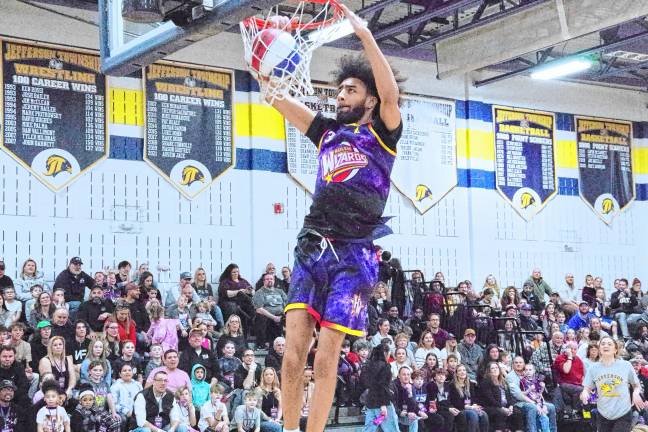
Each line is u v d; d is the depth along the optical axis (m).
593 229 23.98
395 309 17.98
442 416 15.36
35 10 17.39
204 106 19.12
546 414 16.41
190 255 18.62
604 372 12.55
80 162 17.61
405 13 20.66
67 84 17.62
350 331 3.98
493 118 22.78
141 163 18.30
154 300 15.28
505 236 22.61
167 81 18.73
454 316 18.62
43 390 11.92
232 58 19.55
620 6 16.14
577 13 16.94
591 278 22.16
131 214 18.03
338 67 4.35
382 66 3.98
